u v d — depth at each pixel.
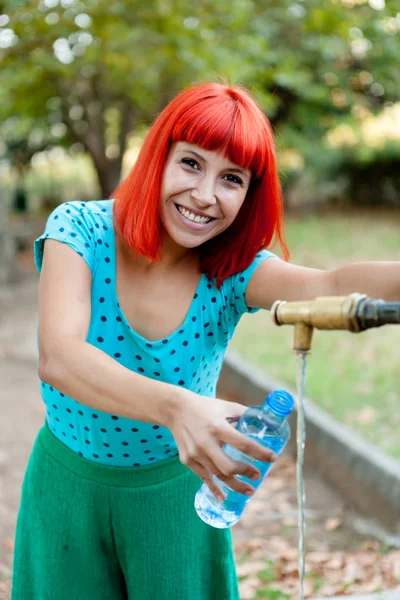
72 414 1.85
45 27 7.46
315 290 1.75
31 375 6.82
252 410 1.48
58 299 1.66
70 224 1.75
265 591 3.28
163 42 7.90
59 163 28.55
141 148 1.79
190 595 1.94
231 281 1.86
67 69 9.01
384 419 5.10
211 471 1.30
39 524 1.95
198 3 7.74
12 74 9.55
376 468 4.08
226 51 7.75
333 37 11.29
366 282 1.70
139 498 1.87
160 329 1.82
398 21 10.08
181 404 1.33
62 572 1.94
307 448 4.70
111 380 1.43
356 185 20.69
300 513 1.43
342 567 3.50
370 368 6.29
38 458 1.96
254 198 1.81
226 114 1.69
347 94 16.20
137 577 1.92
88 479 1.88
